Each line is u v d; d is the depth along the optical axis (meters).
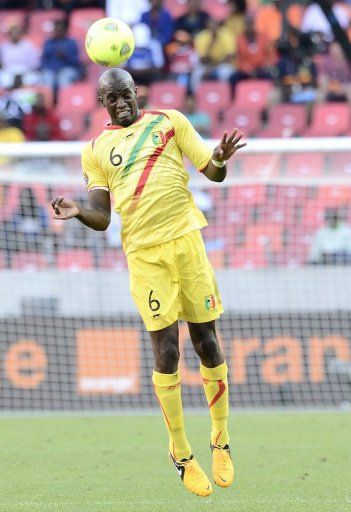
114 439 28.91
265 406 35.66
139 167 19.06
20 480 22.77
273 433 29.67
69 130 51.78
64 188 39.72
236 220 39.72
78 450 27.00
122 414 34.56
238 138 18.42
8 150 34.03
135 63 56.22
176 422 18.83
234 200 39.75
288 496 20.42
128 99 19.14
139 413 34.75
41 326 36.28
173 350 18.88
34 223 39.31
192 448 26.97
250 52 56.44
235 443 27.94
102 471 23.84
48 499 20.42
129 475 23.30
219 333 36.12
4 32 62.81
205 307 19.06
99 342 36.25
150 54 56.38
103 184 19.55
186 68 57.28
